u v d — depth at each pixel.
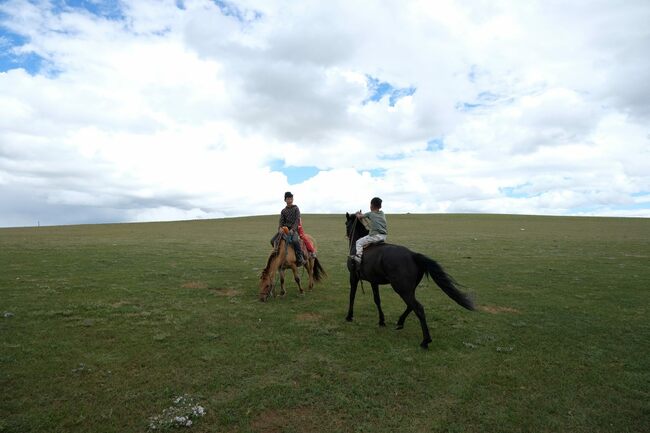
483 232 37.88
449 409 5.36
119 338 7.63
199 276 14.27
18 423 4.74
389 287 13.13
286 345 7.52
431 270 7.39
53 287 11.67
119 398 5.42
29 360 6.48
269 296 11.49
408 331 8.51
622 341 8.01
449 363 6.81
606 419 5.15
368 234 9.05
